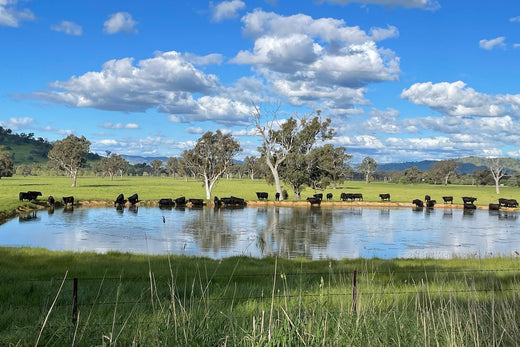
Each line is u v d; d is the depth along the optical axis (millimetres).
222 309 7992
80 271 15836
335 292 10289
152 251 25609
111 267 17000
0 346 6680
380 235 35500
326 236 34094
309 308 7715
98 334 6930
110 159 179250
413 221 47219
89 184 120125
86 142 101500
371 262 20031
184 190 95875
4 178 177250
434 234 36781
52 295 10789
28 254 20656
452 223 45875
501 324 7109
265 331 6289
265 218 46969
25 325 7578
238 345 6094
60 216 45969
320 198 72188
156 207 59094
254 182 171750
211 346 6223
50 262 18484
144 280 13695
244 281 13859
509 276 14680
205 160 69688
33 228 36375
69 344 6711
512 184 188125
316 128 72062
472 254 25562
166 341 6027
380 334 6762
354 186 158750
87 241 29641
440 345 6562
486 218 51875
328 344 6254
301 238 32750
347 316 7309
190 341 6102
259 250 26938
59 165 102688
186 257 20969
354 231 37688
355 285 8102
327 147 73562
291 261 20562
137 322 6992
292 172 72125
